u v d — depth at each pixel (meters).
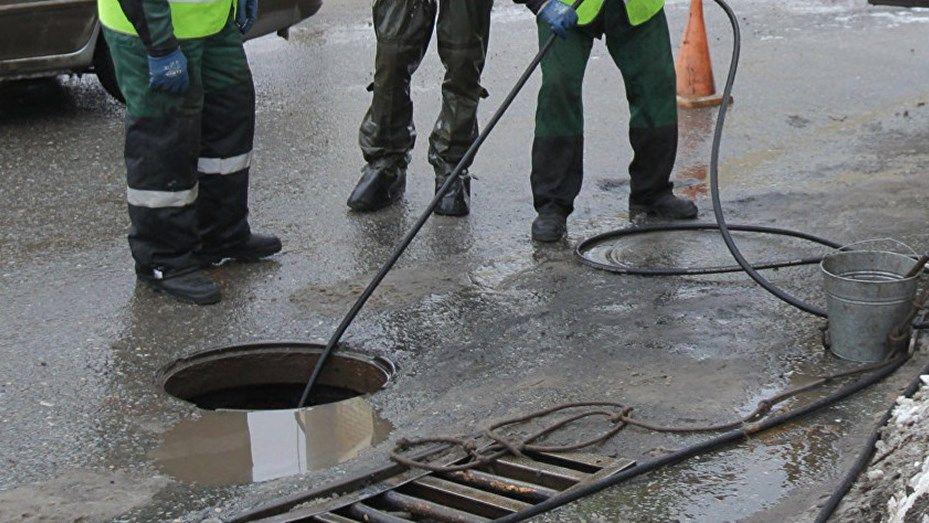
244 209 6.07
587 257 6.09
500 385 4.75
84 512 3.94
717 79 9.82
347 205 7.01
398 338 5.24
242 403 5.34
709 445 4.13
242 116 5.87
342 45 11.59
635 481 3.98
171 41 5.18
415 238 6.46
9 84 10.24
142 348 5.21
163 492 4.06
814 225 6.43
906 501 3.47
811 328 5.11
